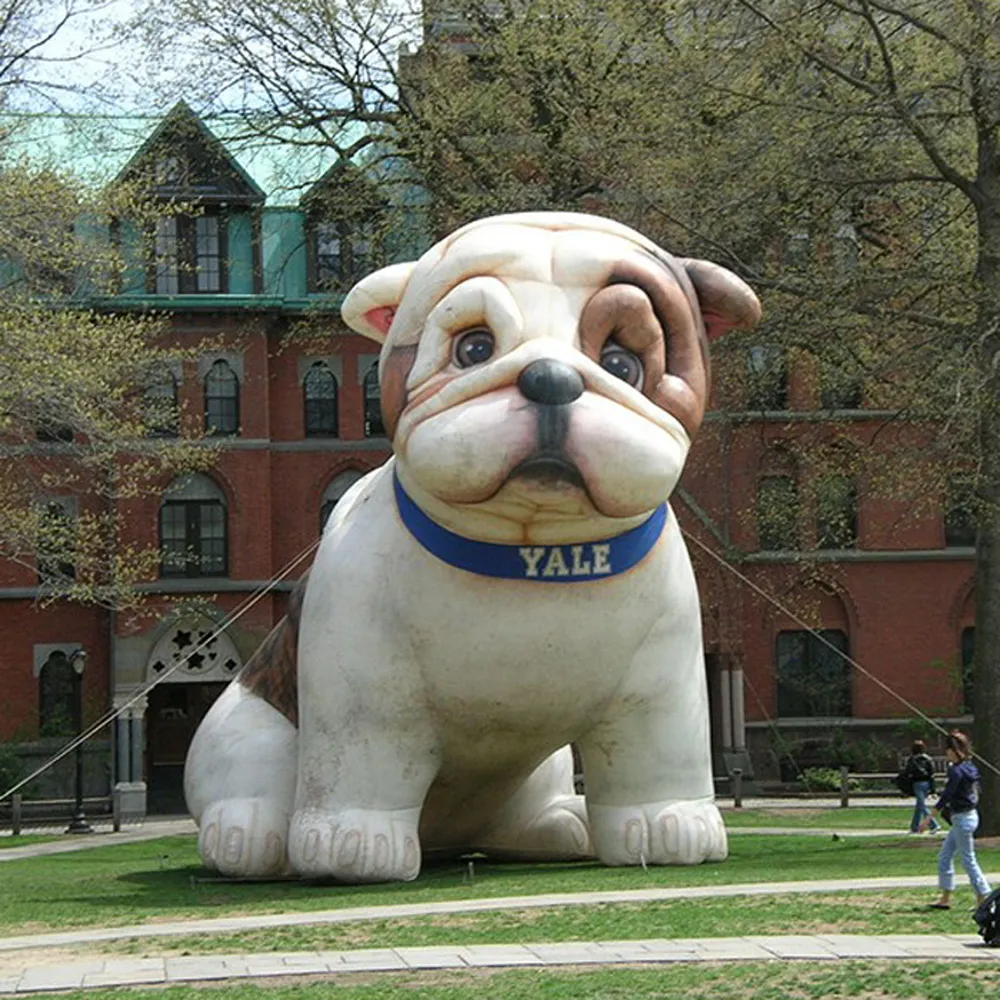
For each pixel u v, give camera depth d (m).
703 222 20.25
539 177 28.59
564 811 15.09
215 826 14.03
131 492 28.73
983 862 15.29
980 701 19.77
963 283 19.64
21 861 20.97
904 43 20.50
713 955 9.53
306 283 41.53
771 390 25.48
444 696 12.70
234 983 9.04
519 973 9.05
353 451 42.03
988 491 19.61
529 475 10.84
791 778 40.25
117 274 30.16
